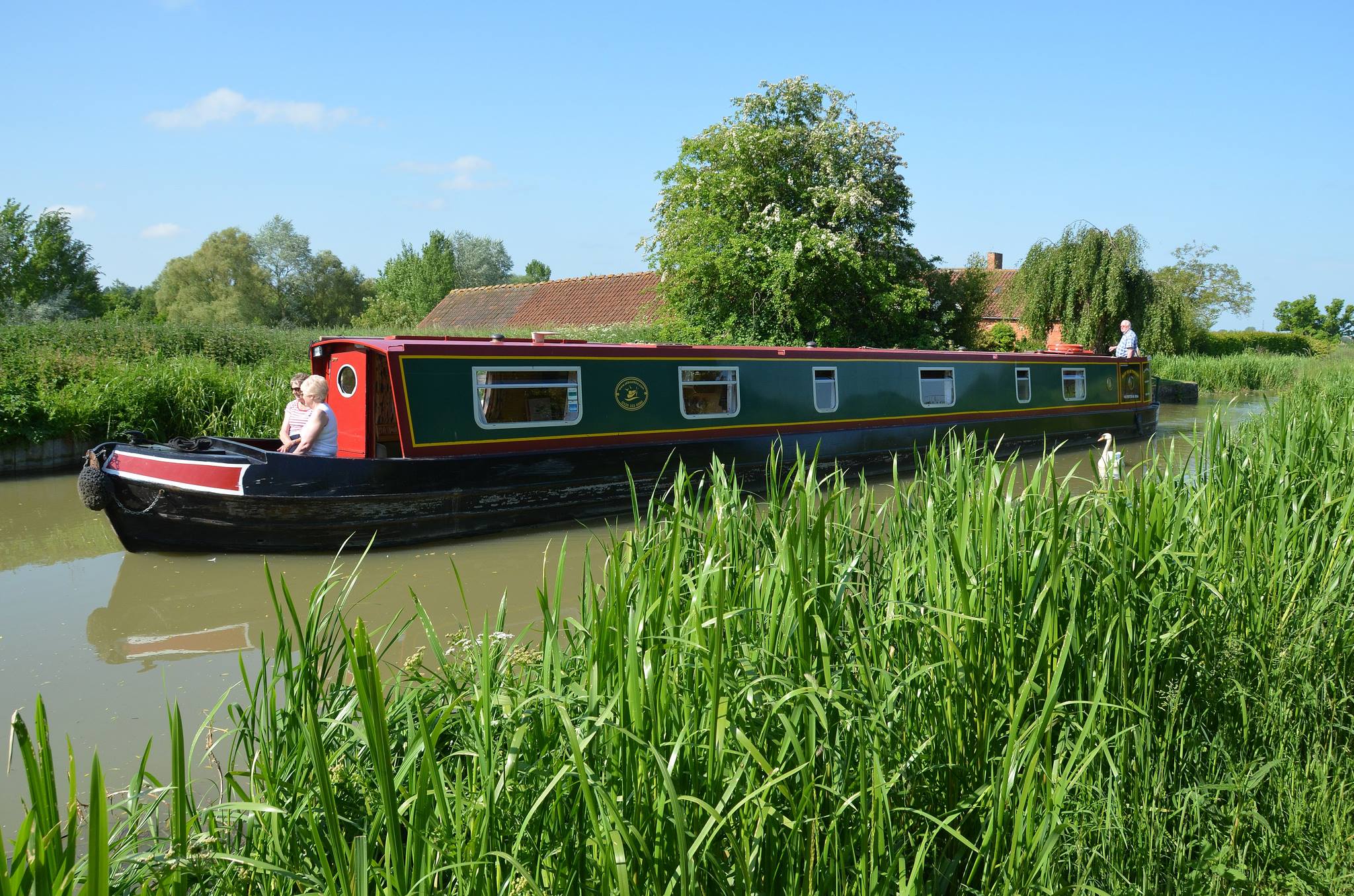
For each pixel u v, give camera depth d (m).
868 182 21.95
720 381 10.84
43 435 12.54
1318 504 4.93
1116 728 3.17
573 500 9.55
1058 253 28.53
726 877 2.24
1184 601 3.57
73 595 7.14
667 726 2.37
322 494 8.13
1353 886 2.78
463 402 8.91
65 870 1.76
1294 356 34.75
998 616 3.05
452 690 3.05
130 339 17.62
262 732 2.72
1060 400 15.55
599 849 2.03
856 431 12.14
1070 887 2.66
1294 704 3.58
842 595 3.04
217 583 7.41
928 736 2.85
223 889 2.26
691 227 21.27
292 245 64.81
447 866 2.00
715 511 3.79
